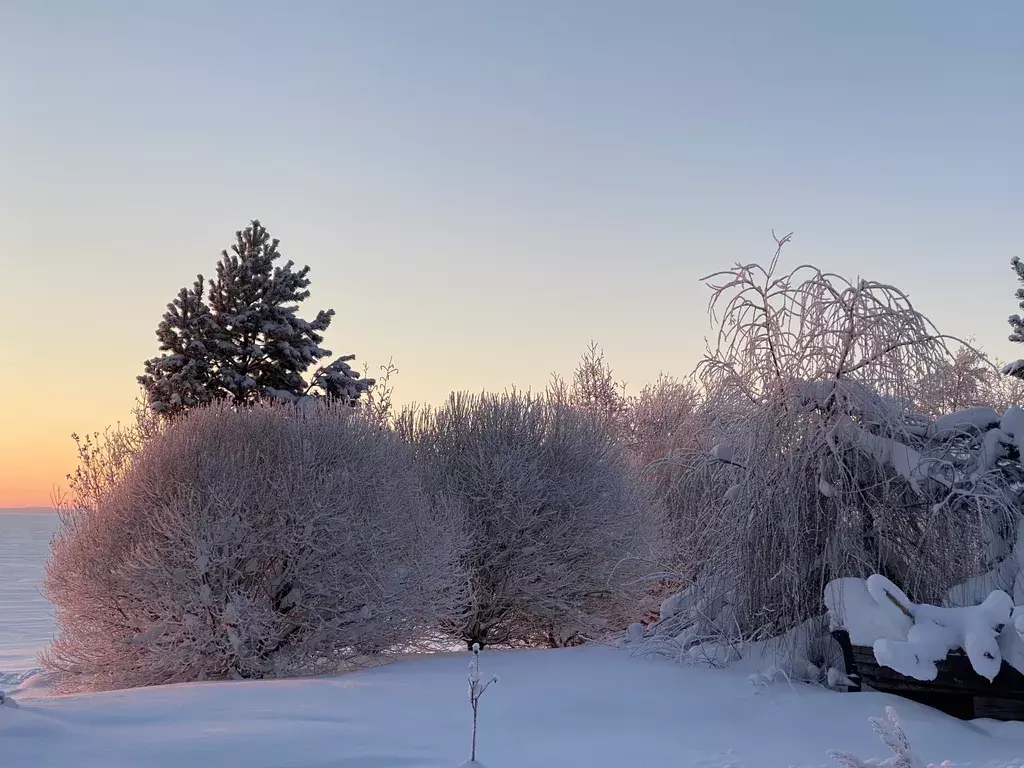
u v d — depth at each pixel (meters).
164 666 11.95
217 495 11.94
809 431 9.70
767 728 7.41
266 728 6.80
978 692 7.67
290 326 25.53
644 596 16.39
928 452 9.43
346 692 8.35
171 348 24.77
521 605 15.80
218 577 12.01
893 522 9.55
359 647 12.58
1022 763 6.53
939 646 7.81
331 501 12.48
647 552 15.53
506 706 7.89
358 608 12.48
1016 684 7.52
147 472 12.73
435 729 7.04
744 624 9.87
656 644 10.45
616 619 16.64
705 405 10.86
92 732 6.55
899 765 4.93
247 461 12.48
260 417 13.60
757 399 10.12
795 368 9.88
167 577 11.74
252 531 12.05
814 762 6.41
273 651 12.20
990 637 7.55
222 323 25.38
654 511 17.05
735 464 10.50
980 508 8.97
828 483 9.56
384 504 12.94
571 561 15.95
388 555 12.65
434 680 9.08
